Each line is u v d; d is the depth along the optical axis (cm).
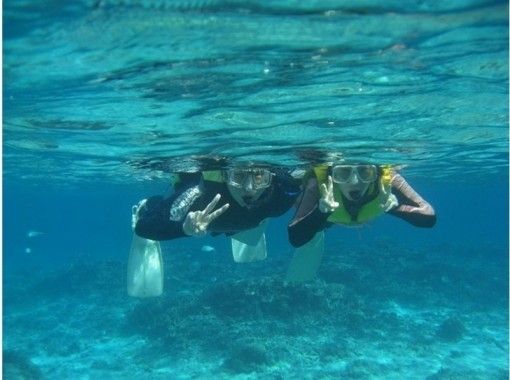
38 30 574
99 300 2564
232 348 1572
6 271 4206
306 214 743
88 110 962
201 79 764
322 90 832
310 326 1798
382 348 1709
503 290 2552
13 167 2575
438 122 1121
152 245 997
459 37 620
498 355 1716
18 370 1526
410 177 2828
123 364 1631
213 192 751
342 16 555
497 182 3978
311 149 1299
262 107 927
